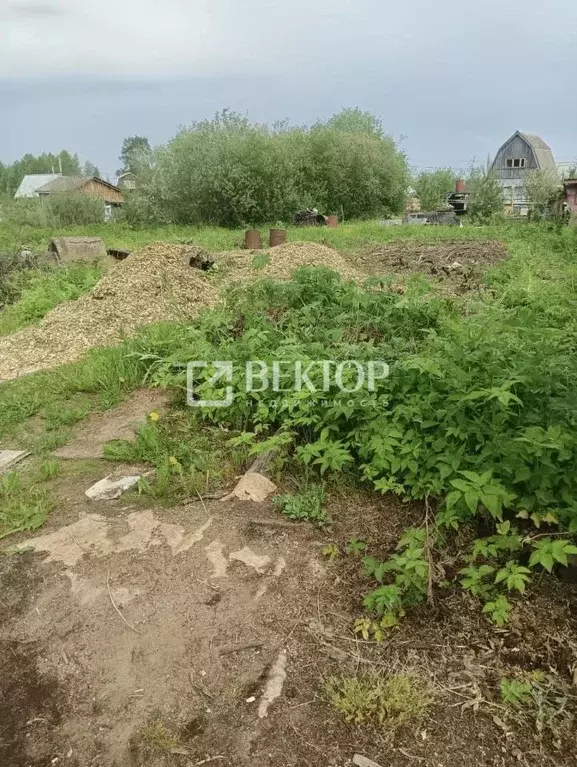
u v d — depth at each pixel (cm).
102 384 502
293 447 374
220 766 196
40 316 806
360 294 555
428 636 242
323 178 2747
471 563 271
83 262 1072
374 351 426
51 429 439
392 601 243
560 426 292
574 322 584
